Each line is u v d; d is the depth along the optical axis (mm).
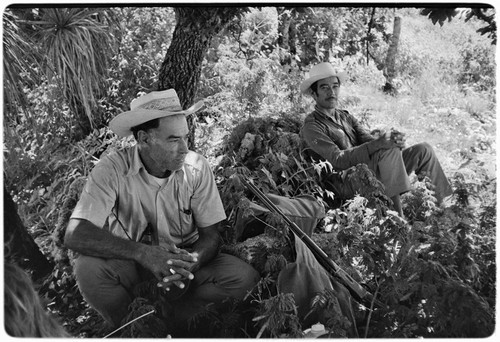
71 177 4965
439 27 6426
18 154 5234
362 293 3830
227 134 5090
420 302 3701
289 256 3955
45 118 5496
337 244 4008
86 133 5605
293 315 3523
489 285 3977
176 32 4816
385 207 4125
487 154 5270
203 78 5883
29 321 3246
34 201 4961
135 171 3789
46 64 4871
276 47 6211
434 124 5773
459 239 3797
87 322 3969
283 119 5129
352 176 4320
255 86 5703
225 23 4871
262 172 4578
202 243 3844
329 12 6156
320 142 4730
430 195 4344
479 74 6219
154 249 3613
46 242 4602
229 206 4332
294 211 4227
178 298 3787
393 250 3838
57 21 4652
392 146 4477
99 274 3641
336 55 6340
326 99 4863
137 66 5789
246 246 3984
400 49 6387
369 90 6312
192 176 3889
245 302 3793
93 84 5242
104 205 3709
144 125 3750
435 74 6266
